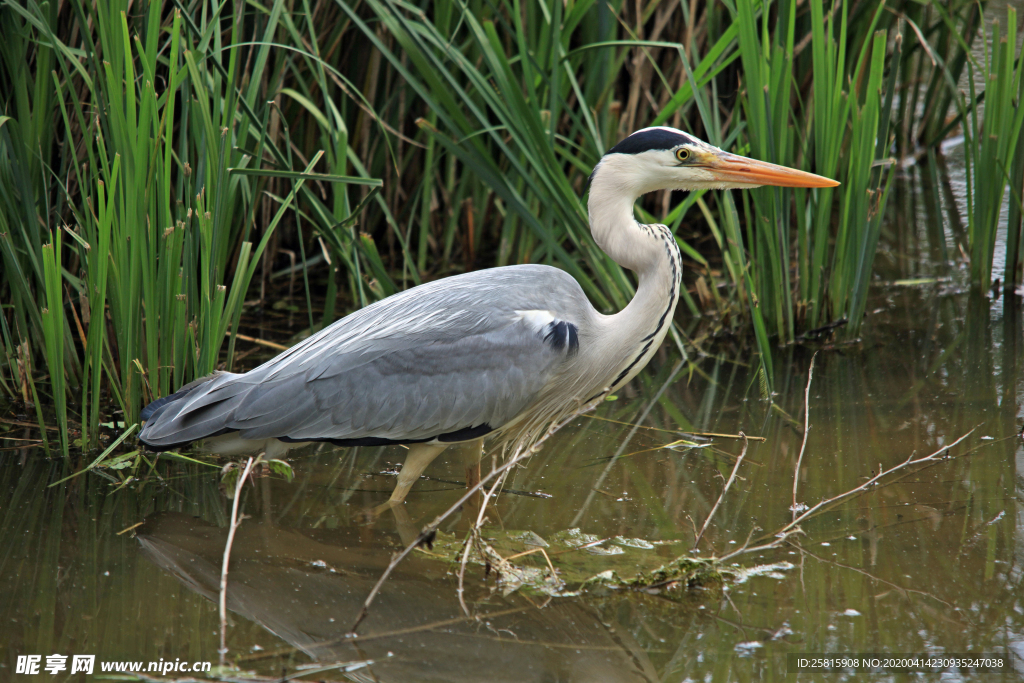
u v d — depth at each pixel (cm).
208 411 766
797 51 1303
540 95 1169
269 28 951
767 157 1044
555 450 894
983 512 745
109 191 798
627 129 1353
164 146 908
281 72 1107
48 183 966
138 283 866
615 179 822
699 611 630
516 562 698
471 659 589
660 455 875
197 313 916
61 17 970
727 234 1173
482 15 1185
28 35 878
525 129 1052
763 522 744
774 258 1101
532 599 652
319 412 755
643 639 605
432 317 775
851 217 1091
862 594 643
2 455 862
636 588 659
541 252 1275
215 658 584
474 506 789
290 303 1280
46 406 968
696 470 841
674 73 1402
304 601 652
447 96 1073
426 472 871
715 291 1227
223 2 903
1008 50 1110
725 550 704
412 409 757
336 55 1245
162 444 766
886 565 677
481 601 651
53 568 687
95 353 851
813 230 1130
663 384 1048
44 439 859
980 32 1817
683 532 734
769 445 884
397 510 786
